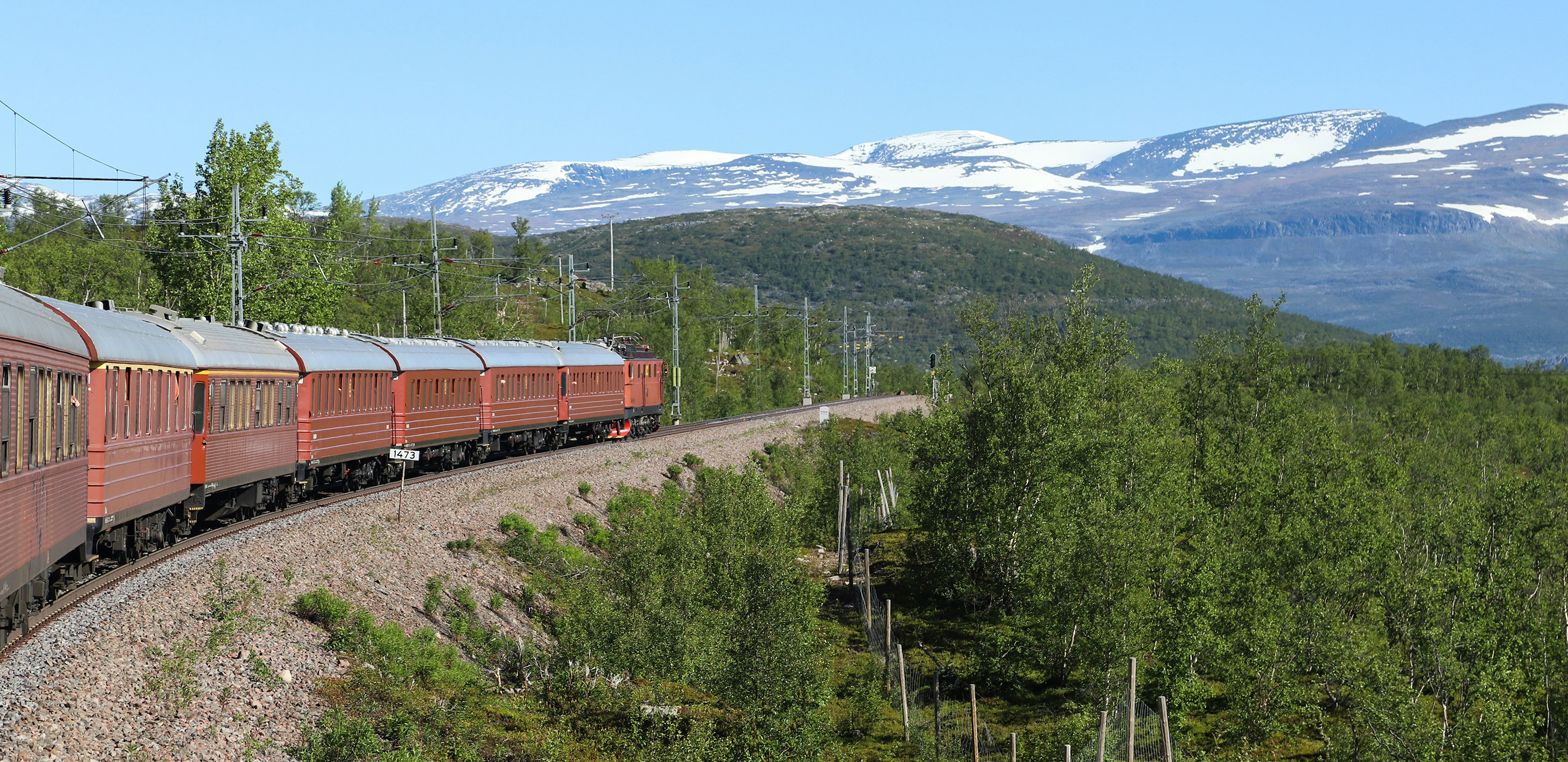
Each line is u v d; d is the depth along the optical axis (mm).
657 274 187375
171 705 18312
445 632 31031
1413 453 95312
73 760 14633
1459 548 58812
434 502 41469
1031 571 52594
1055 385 59906
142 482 25297
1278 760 45000
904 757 39250
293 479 38062
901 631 58188
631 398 74812
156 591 22797
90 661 18047
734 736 30750
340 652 24969
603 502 55062
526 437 60531
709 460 75688
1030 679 51250
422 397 47469
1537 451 124750
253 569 27109
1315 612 47625
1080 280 69312
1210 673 52281
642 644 33594
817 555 76062
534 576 40031
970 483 59781
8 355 16438
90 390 22344
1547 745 44844
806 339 146250
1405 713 41406
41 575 19469
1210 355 77312
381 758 19984
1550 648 47812
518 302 166625
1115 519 50875
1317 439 71375
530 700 29062
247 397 32969
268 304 68938
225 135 68625
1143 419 63562
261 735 19156
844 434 102688
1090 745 38188
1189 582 48281
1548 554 57812
